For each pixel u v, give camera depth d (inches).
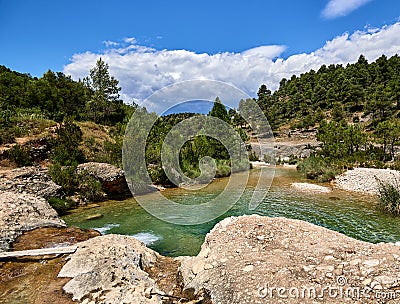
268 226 254.2
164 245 339.6
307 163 970.1
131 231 393.1
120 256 240.4
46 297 189.5
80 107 1435.8
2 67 1718.8
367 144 1139.9
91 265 223.5
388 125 1063.6
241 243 226.5
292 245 218.5
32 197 418.0
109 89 1448.1
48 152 769.6
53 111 1246.3
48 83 1380.4
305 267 182.1
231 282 178.2
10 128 829.8
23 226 327.9
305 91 2940.5
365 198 570.6
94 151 883.4
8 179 498.6
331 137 1206.3
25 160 679.1
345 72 2898.6
